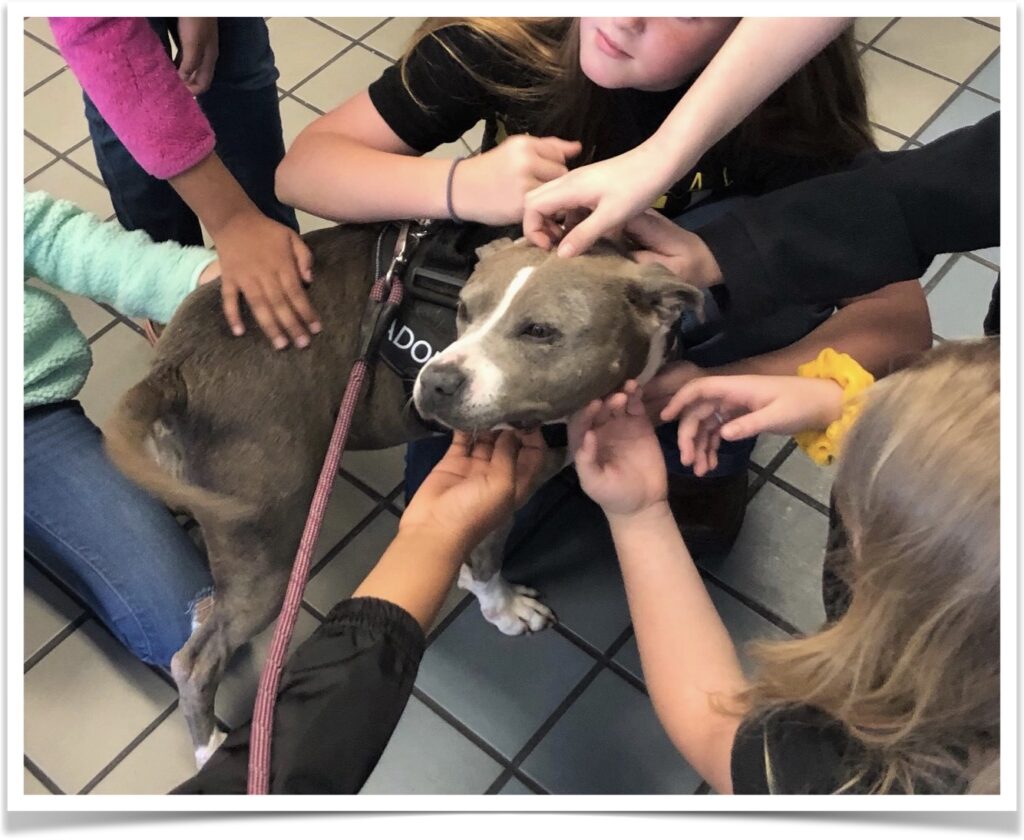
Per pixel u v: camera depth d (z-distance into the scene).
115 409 1.09
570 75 1.21
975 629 0.75
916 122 2.04
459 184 1.14
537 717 1.46
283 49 2.16
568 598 1.57
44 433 1.49
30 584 1.55
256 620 1.30
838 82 1.29
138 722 1.45
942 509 0.74
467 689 1.48
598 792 1.40
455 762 1.42
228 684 1.48
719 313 1.18
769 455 1.70
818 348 1.29
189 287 1.37
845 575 0.93
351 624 0.88
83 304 1.81
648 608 1.04
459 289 1.17
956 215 1.13
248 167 1.72
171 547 1.46
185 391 1.15
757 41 0.89
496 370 1.04
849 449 0.83
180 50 1.45
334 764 0.82
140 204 1.60
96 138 1.51
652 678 1.03
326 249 1.23
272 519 1.21
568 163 1.30
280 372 1.17
